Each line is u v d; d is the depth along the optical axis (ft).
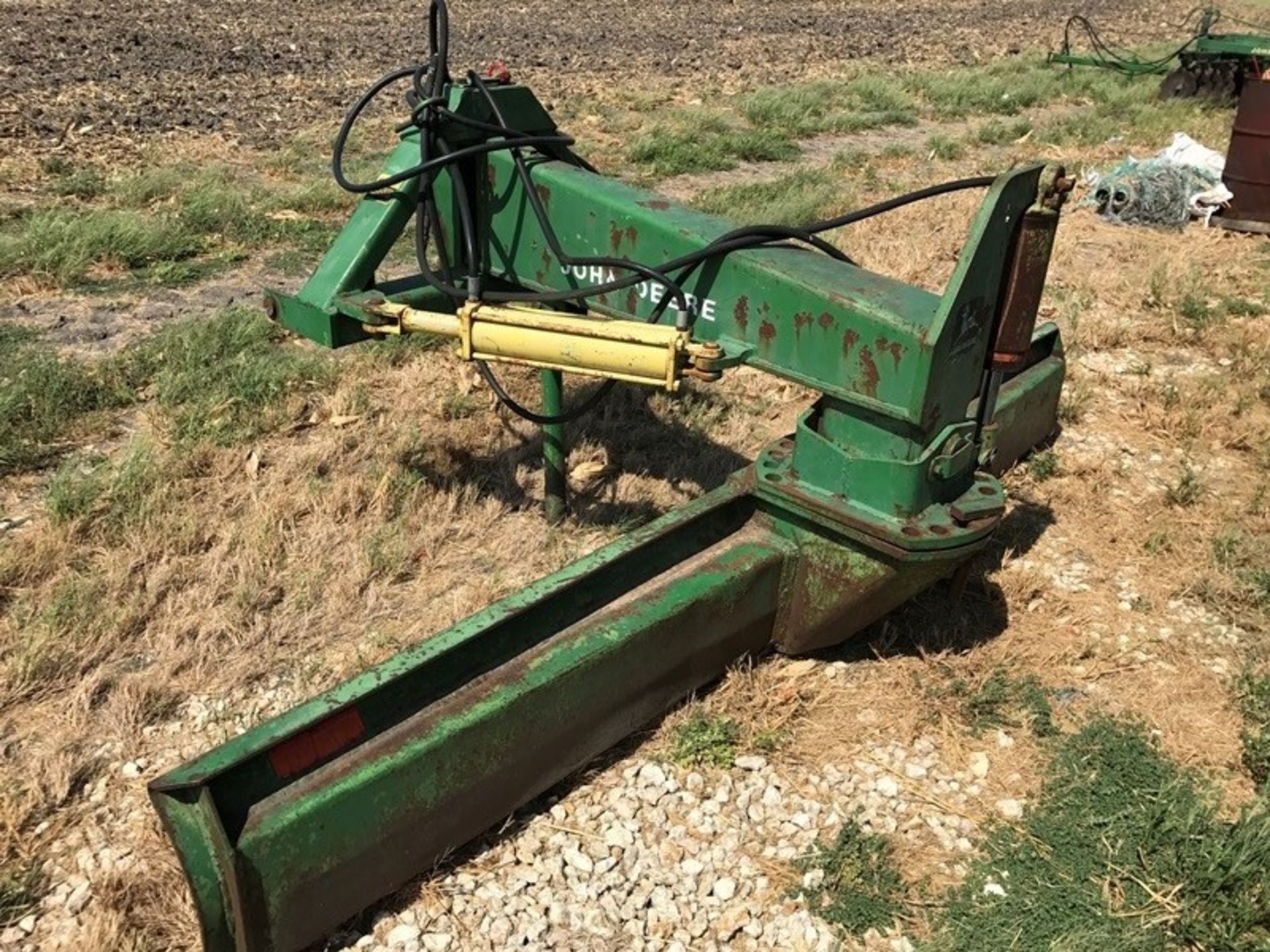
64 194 27.63
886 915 10.27
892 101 46.96
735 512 12.59
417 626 13.44
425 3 67.51
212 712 12.02
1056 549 15.97
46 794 10.89
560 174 12.87
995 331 11.23
